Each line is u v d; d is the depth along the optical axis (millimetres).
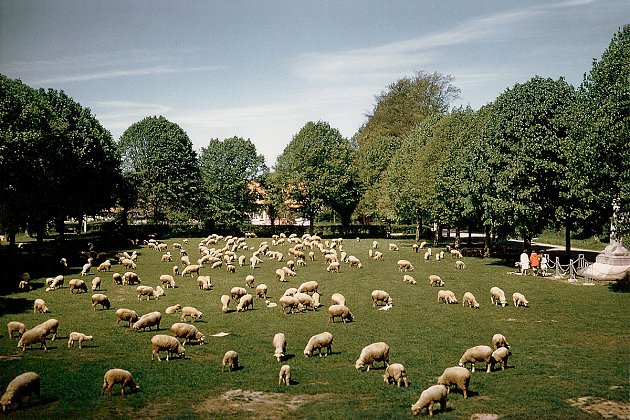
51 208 70500
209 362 24688
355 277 50625
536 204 51312
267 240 91000
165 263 61406
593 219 51469
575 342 27828
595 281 47406
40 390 20516
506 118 55094
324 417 17953
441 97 125438
